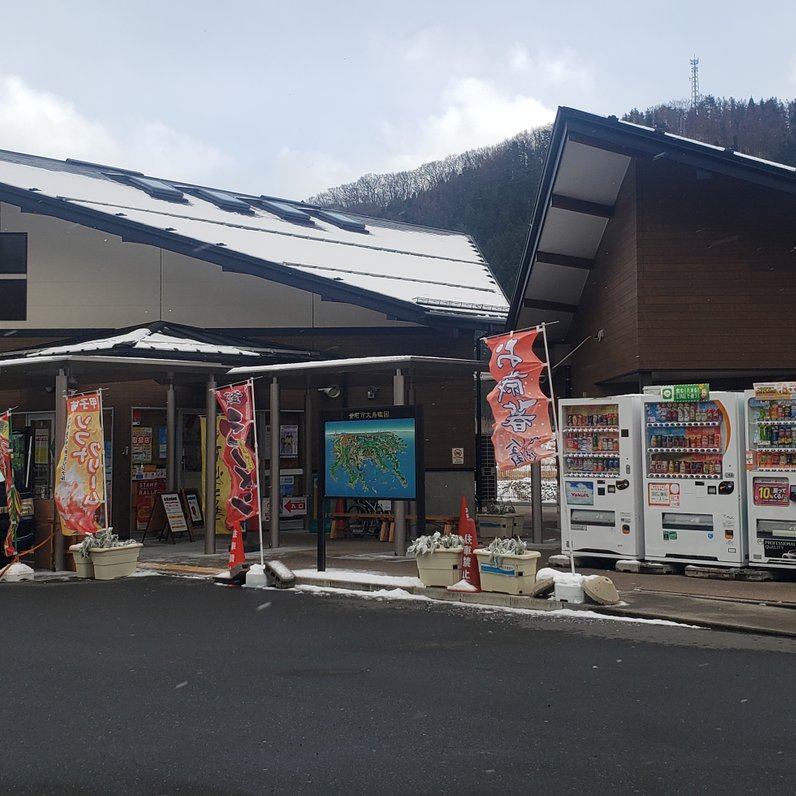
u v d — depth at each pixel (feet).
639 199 46.68
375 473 38.32
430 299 57.88
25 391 58.49
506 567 32.58
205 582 38.91
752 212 45.91
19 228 61.98
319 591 35.70
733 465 36.63
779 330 45.57
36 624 29.94
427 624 28.78
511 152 168.55
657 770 15.65
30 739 17.84
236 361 53.93
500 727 18.13
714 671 22.40
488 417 95.96
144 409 56.85
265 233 68.23
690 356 46.03
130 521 55.47
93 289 61.67
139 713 19.51
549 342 64.49
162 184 80.59
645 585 35.01
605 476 39.58
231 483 39.81
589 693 20.53
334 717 18.98
